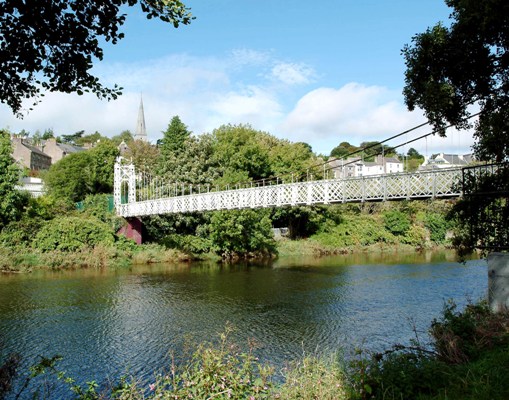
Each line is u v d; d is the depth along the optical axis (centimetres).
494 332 806
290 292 2400
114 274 2995
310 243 4725
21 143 7306
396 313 1912
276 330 1667
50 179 4966
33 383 1151
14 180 3338
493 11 857
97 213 3828
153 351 1427
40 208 3603
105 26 639
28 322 1761
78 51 657
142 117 13738
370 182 2314
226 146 5025
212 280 2794
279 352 1403
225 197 3098
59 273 2992
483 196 1153
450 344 761
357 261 3869
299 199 2655
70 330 1659
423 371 652
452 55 990
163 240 4012
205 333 1628
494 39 942
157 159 5900
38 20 605
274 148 5603
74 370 1259
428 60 1024
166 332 1642
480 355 734
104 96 732
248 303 2134
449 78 1041
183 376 653
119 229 3822
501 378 605
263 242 4353
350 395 616
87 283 2628
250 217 3988
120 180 4006
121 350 1437
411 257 4153
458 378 624
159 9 652
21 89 689
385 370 673
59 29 626
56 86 696
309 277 2920
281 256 4347
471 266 3347
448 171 2028
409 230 5147
